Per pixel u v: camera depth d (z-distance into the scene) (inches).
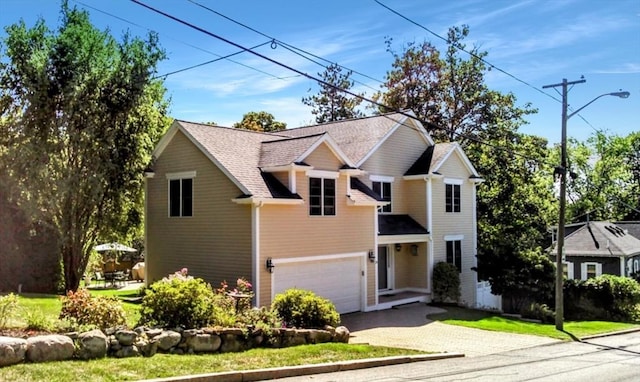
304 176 770.2
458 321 811.4
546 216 1397.6
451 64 1487.5
